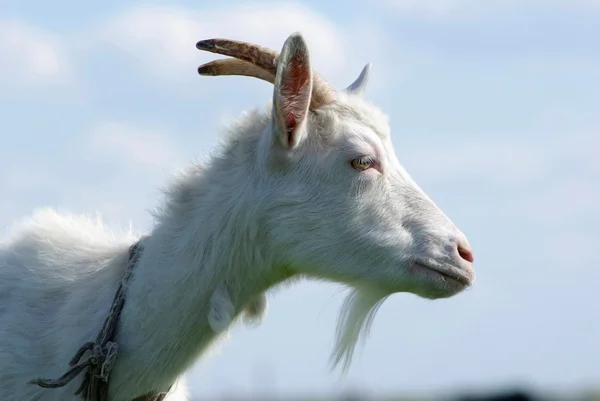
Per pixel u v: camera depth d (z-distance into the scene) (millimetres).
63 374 12844
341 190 13242
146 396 12969
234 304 13117
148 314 12742
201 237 12875
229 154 13328
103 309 13023
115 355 12609
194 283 12789
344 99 13719
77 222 14344
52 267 13664
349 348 14078
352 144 13336
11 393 13094
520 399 31359
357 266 13398
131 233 14336
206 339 12938
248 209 13039
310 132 13336
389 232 13391
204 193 13117
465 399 31734
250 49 13328
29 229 14203
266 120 13422
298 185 13172
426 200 13734
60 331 13070
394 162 13836
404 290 13562
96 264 13555
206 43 13391
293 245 13195
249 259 13086
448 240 13477
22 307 13453
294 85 12969
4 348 13172
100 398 12688
